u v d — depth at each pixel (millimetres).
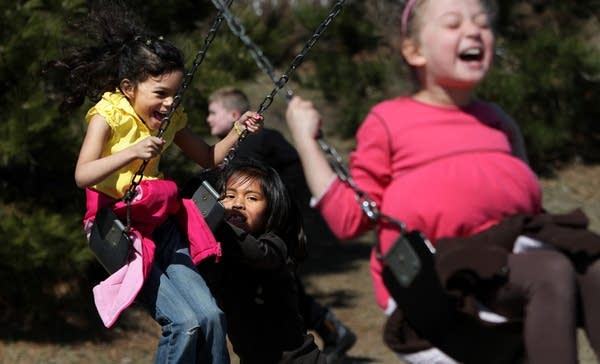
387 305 3129
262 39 7547
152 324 7480
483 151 3037
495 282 2896
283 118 10695
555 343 2809
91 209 3451
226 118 6211
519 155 3273
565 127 10898
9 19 6535
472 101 3215
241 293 3943
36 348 6801
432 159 3018
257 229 4012
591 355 6684
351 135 10789
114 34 3541
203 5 7629
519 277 2875
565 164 11289
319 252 9242
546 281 2850
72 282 7387
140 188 3375
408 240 2883
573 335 2830
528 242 2969
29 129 6441
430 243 2967
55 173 7035
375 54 10617
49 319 7156
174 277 3438
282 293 3992
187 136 3707
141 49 3447
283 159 6180
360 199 2975
